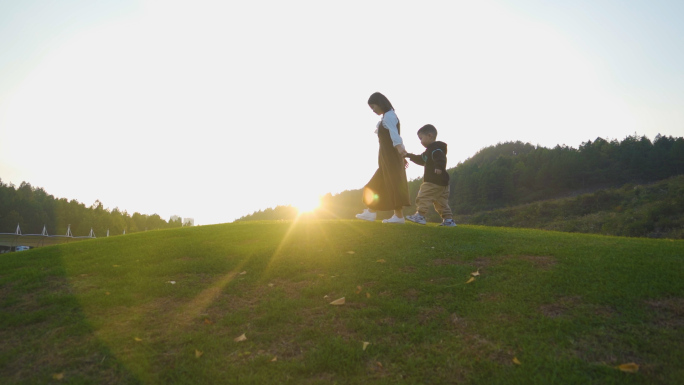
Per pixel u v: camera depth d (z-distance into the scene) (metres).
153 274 5.80
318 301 4.68
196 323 4.33
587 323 3.82
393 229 7.64
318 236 7.43
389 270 5.45
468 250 6.10
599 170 84.69
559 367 3.23
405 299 4.59
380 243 6.72
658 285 4.38
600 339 3.58
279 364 3.53
